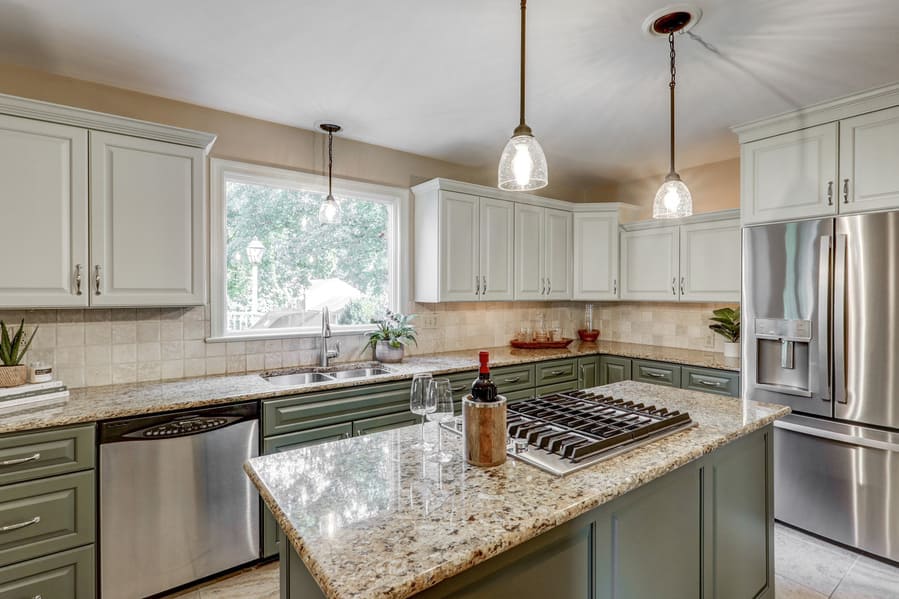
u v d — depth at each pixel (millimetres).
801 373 2521
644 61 2088
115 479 1851
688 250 3537
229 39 1926
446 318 3680
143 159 2162
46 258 1950
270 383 2531
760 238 2678
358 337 3207
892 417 2186
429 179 3586
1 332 2090
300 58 2084
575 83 2314
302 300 3074
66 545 1758
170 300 2244
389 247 3441
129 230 2133
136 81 2307
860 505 2283
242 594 2020
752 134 2736
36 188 1927
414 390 1357
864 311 2266
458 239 3301
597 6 1681
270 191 2963
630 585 1235
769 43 1933
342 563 776
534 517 946
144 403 1976
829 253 2381
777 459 2604
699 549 1483
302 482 1133
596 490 1078
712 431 1530
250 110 2672
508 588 944
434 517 946
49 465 1722
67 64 2135
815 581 2104
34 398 1910
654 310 4117
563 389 3609
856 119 2314
